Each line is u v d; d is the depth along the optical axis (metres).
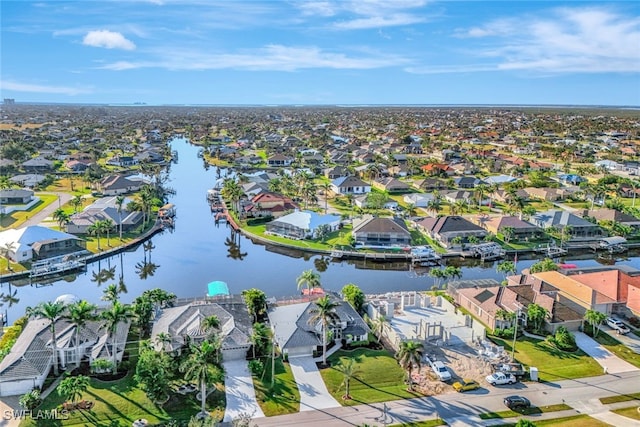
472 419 57.66
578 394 63.22
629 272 101.12
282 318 77.56
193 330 71.00
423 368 68.31
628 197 185.50
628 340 78.06
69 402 58.44
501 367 67.94
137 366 62.59
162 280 109.50
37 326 72.31
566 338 75.25
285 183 181.12
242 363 68.62
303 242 130.62
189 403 59.53
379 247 126.88
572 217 140.75
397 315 84.25
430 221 139.50
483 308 83.19
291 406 59.44
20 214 146.00
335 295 90.00
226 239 139.75
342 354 71.62
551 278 96.69
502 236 134.00
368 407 59.62
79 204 152.88
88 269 115.25
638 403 61.53
